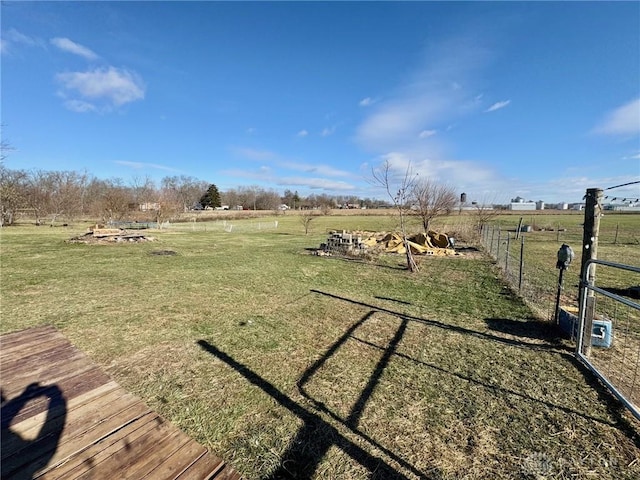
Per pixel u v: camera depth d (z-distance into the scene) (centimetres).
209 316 466
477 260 1031
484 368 313
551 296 591
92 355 337
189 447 167
